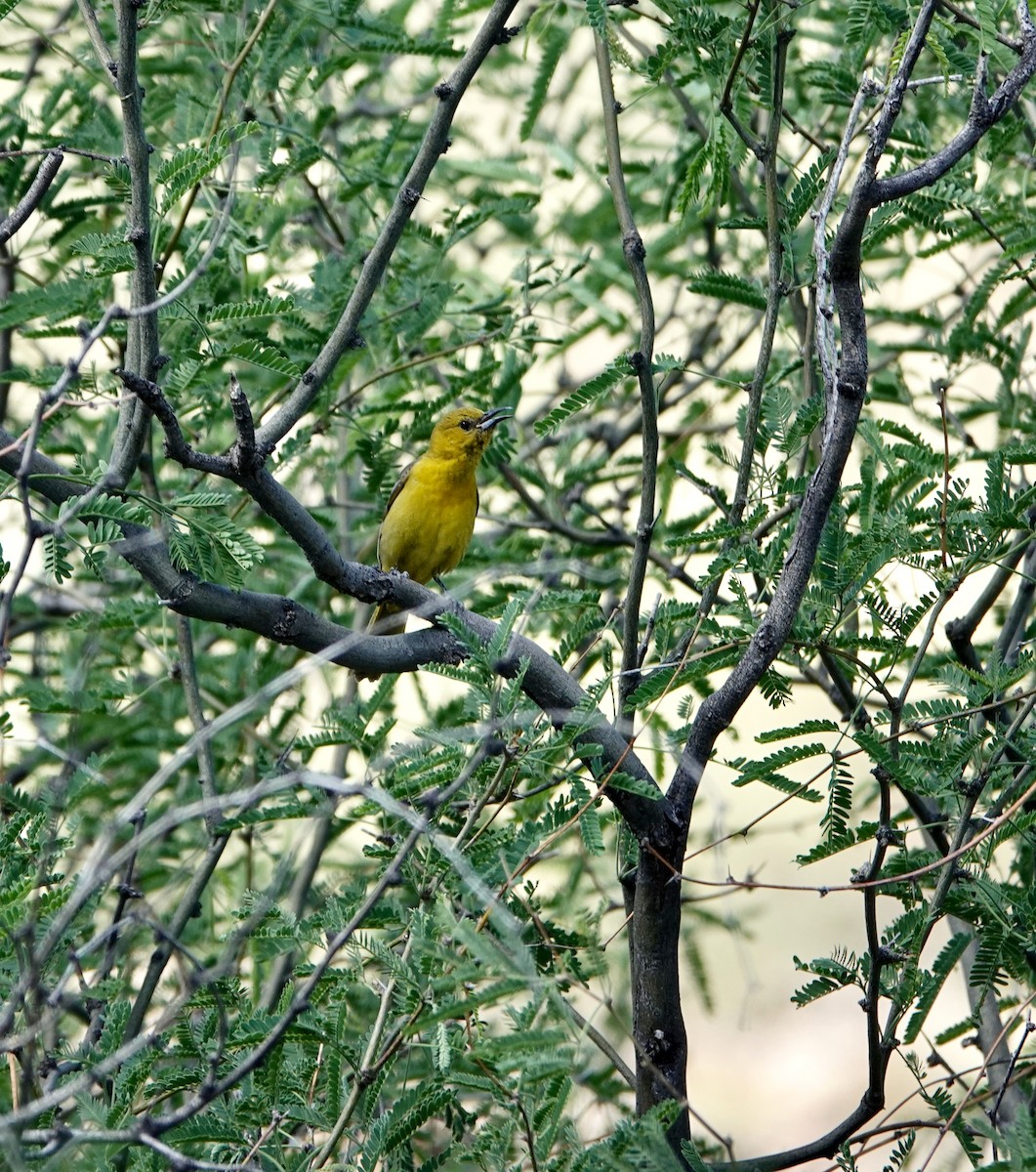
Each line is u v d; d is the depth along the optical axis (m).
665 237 14.38
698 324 16.47
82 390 9.87
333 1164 7.10
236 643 13.63
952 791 8.27
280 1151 7.46
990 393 14.52
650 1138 6.29
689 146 12.99
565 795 7.80
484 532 15.90
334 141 13.21
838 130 13.30
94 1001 8.71
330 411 11.93
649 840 7.71
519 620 8.91
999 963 8.00
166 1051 7.71
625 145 15.69
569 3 11.77
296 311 11.80
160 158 11.32
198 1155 8.18
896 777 7.89
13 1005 6.04
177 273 9.46
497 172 14.06
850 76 10.73
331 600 14.26
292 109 12.21
